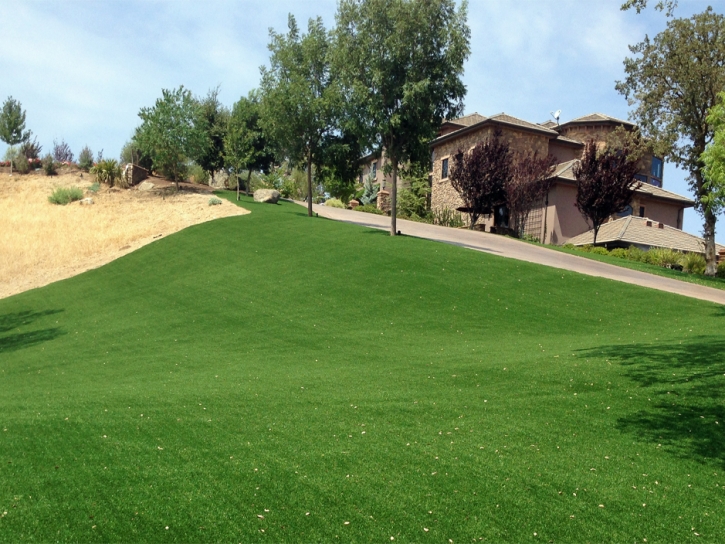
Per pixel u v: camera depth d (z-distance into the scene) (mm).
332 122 32906
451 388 10500
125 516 5918
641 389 9828
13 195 43062
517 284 20125
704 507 6281
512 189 34562
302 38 33406
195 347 15859
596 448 7746
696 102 25812
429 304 18422
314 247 25359
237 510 6090
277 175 53781
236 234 29094
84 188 44094
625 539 5688
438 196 45781
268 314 18562
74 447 7734
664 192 42906
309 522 5898
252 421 8867
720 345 12367
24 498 6242
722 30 25406
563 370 11078
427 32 24906
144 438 8102
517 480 6824
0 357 16594
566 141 42594
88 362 15055
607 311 17531
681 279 24297
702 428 8258
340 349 14625
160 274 25172
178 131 41469
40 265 29000
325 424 8711
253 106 45219
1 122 51625
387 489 6586
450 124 46406
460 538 5664
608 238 34781
